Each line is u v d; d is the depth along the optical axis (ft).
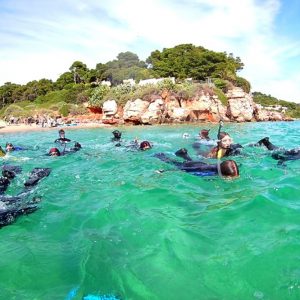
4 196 24.84
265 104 320.50
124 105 140.97
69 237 16.71
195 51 214.90
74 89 224.12
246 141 58.13
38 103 235.81
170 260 13.44
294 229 15.70
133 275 12.54
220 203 20.34
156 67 213.87
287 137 65.77
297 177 26.03
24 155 46.21
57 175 31.60
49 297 11.64
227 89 159.43
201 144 50.75
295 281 11.60
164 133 85.10
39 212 20.94
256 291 11.25
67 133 97.45
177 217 18.21
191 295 11.24
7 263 14.21
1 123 148.15
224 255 13.64
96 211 20.01
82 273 12.94
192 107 139.44
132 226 17.15
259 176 27.27
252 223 16.80
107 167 34.99
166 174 29.32
